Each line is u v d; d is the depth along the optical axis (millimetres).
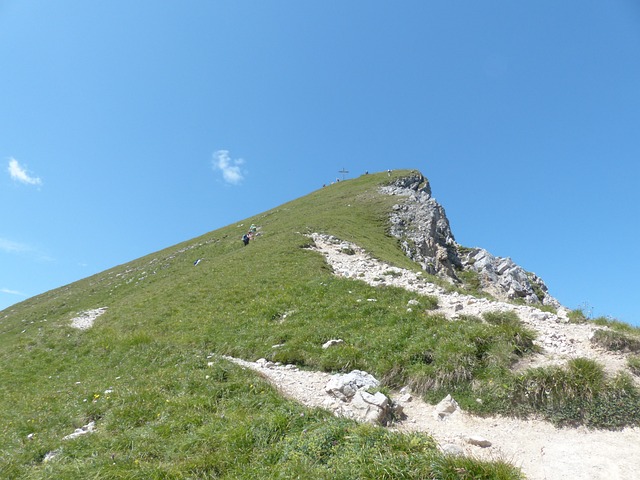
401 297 20516
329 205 70875
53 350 24828
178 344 20016
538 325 15250
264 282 27688
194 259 52312
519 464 8781
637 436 9344
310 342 16750
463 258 65062
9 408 15789
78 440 10758
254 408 11414
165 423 10930
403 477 7500
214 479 8375
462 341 13406
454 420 10750
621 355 12289
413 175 96250
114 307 34688
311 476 7773
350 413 10891
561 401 10484
